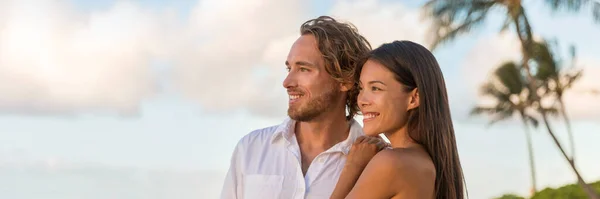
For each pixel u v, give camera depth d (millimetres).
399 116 2857
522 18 28359
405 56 2848
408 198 2760
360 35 3412
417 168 2770
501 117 32781
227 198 3564
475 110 33531
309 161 3438
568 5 27938
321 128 3408
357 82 3236
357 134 3371
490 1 28562
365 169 2848
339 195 3068
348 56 3307
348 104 3406
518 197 27203
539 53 28625
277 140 3453
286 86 3344
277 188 3395
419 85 2834
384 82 2846
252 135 3541
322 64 3301
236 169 3545
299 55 3318
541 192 23703
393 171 2748
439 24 29844
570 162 25641
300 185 3363
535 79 29047
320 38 3299
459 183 2951
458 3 28969
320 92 3307
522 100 31734
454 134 2959
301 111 3318
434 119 2848
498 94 32031
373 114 2887
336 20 3389
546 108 39281
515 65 30984
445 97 2926
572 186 23766
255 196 3426
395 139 2930
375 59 2873
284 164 3416
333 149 3338
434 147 2855
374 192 2787
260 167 3447
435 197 2877
